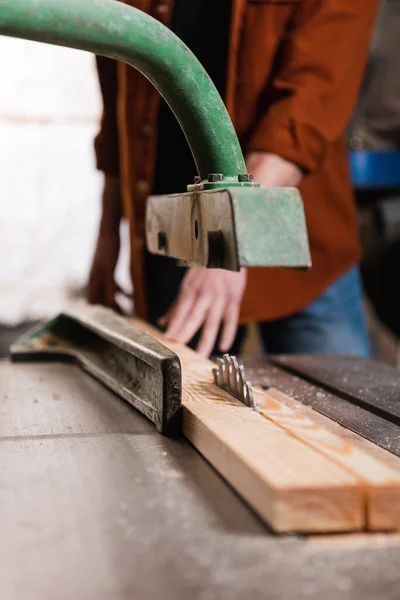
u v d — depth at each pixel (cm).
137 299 162
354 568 48
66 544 51
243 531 54
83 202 327
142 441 76
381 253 257
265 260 61
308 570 48
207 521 55
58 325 132
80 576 47
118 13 64
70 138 323
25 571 47
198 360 103
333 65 127
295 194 62
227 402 79
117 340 98
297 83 127
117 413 89
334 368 116
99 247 171
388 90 260
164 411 78
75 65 318
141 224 157
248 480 58
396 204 258
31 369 120
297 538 53
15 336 315
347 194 163
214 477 65
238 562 49
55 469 66
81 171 325
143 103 147
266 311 162
